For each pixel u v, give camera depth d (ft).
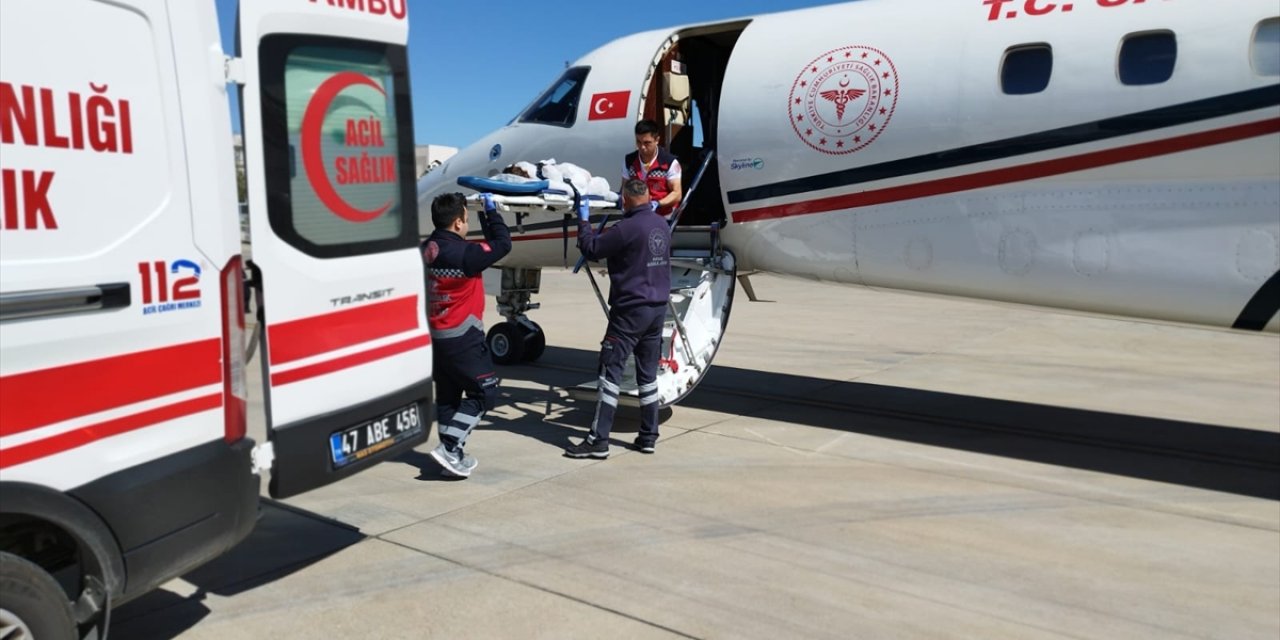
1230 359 32.01
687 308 21.35
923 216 18.26
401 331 11.04
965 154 17.51
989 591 11.80
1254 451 19.24
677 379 20.30
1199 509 15.39
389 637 10.27
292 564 12.33
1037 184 16.87
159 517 8.19
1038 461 18.24
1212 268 15.46
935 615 11.05
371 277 10.48
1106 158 16.10
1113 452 19.04
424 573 12.07
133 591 8.16
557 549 12.96
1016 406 23.44
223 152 8.66
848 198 19.13
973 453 18.75
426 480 16.22
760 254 21.21
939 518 14.65
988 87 17.15
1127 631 10.71
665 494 15.56
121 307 7.71
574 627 10.56
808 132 19.30
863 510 14.94
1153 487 16.60
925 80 17.87
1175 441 20.02
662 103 23.24
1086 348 34.19
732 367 28.84
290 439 9.45
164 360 8.14
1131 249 16.14
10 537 8.22
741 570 12.31
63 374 7.33
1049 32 16.66
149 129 7.91
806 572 12.30
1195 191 15.44
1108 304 16.92
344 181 10.05
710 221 24.02
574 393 19.97
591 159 22.76
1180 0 15.57
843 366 29.35
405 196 11.04
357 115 10.21
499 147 24.71
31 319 7.06
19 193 6.92
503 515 14.37
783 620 10.83
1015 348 33.96
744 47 20.85
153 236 7.97
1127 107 15.79
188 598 11.24
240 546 12.95
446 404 16.06
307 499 15.06
